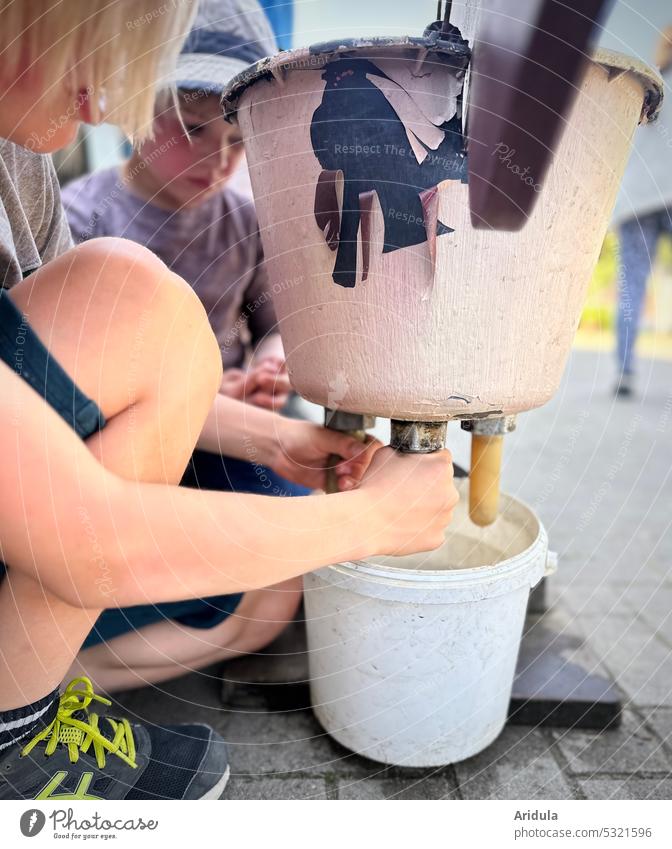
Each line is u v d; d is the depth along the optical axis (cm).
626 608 102
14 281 65
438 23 50
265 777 71
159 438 54
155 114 93
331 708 74
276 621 84
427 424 61
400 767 73
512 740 77
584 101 49
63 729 60
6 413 40
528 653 88
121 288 53
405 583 64
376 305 54
